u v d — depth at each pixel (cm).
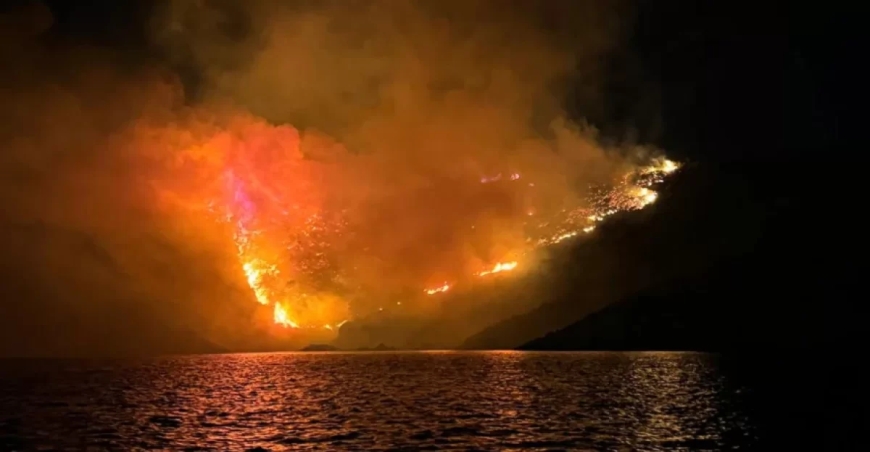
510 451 3106
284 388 5844
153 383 6331
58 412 4438
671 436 3369
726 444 3178
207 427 3847
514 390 5325
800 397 4578
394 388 5712
